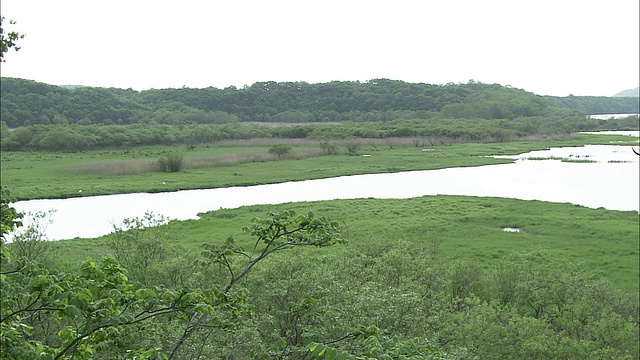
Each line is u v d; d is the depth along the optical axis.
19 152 103.44
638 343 15.68
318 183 64.00
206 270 14.88
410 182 64.06
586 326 16.22
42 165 79.19
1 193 6.60
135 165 73.44
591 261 30.08
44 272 6.07
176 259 17.67
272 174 69.94
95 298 5.74
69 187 56.84
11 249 20.14
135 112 189.00
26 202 50.03
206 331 9.23
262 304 13.66
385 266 18.92
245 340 9.36
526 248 32.59
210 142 122.25
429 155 94.88
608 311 17.59
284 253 17.16
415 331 12.53
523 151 100.81
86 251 29.62
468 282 21.53
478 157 90.38
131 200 51.69
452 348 12.66
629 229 37.34
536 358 14.34
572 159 86.19
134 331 6.38
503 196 53.44
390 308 11.61
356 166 78.75
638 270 28.50
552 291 19.34
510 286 20.83
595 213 43.31
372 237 26.42
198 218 42.88
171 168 72.75
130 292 6.13
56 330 9.95
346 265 18.34
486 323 14.76
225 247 7.59
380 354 5.98
